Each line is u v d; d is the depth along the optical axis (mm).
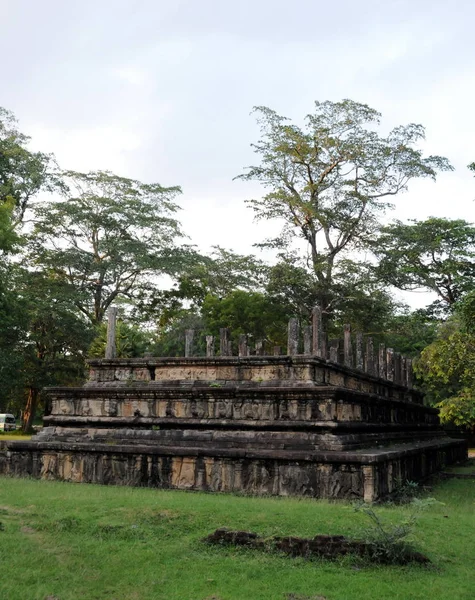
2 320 42062
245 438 20266
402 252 47438
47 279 55344
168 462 19594
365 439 21797
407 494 19766
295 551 10930
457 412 29812
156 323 62625
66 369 53625
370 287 49969
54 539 11422
